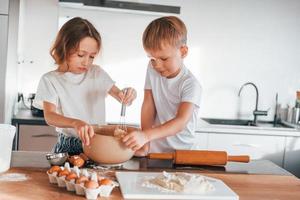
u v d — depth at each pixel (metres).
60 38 1.54
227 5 3.36
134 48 3.32
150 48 1.48
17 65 2.87
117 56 3.31
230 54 3.42
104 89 1.73
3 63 2.58
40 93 1.64
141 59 3.33
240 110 3.48
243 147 3.07
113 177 1.29
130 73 3.34
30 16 3.16
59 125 1.48
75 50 1.53
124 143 1.33
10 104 2.76
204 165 1.50
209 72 3.41
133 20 3.29
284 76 3.50
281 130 3.10
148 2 3.25
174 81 1.63
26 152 1.51
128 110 3.36
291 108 3.48
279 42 3.46
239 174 1.41
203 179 1.24
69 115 1.69
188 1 3.31
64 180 1.14
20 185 1.17
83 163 1.34
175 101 1.66
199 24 3.35
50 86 1.65
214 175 1.39
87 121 1.71
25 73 3.22
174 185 1.18
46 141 2.82
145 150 1.57
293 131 3.10
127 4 2.96
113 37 3.29
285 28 3.45
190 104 1.55
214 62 3.41
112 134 1.48
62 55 1.56
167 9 3.03
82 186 1.10
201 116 3.45
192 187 1.18
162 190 1.17
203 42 3.38
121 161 1.36
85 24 1.54
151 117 1.75
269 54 3.46
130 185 1.20
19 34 2.84
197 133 3.01
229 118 3.48
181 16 3.32
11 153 1.41
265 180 1.36
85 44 1.51
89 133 1.32
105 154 1.32
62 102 1.68
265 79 3.48
